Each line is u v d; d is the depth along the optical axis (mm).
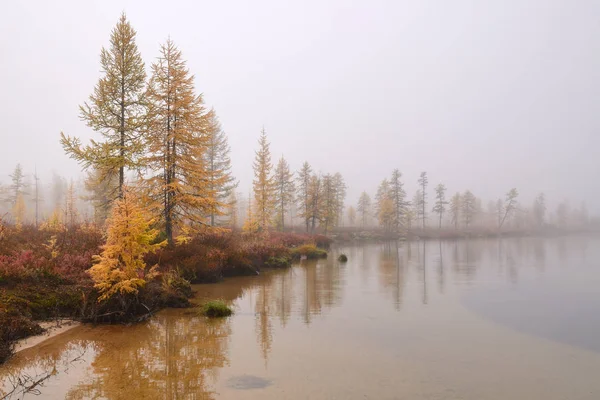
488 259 29906
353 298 13820
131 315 9906
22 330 8141
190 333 9016
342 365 7023
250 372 6586
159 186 18750
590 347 8523
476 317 11242
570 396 5871
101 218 25906
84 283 10727
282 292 14883
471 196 89875
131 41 17875
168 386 5914
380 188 86625
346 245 51656
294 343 8375
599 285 17328
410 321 10609
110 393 5609
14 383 5914
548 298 14352
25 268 10523
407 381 6297
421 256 32938
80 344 7949
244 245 23453
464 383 6293
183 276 15688
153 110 18375
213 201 19391
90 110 16688
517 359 7641
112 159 16703
